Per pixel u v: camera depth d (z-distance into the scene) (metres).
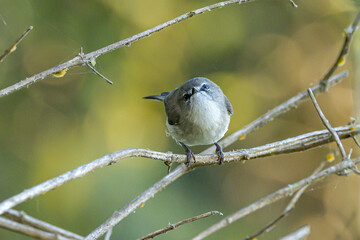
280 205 12.80
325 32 14.17
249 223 12.44
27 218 5.64
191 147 12.34
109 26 11.88
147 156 4.60
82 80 11.66
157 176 10.93
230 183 12.99
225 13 13.33
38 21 11.42
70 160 11.17
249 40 13.69
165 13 12.59
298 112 13.71
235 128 13.64
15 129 11.27
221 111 7.40
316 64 14.26
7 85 11.25
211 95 7.34
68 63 4.82
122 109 11.91
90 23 11.71
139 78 12.30
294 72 14.30
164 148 12.12
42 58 11.52
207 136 7.41
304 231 6.15
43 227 5.68
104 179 10.41
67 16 11.58
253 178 13.57
